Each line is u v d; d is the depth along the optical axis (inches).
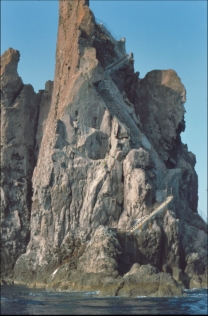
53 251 4731.8
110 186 4702.3
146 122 5649.6
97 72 5142.7
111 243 4274.1
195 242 4827.8
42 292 4183.1
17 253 5270.7
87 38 5383.9
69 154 4849.9
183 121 5728.3
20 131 5541.3
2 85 5551.2
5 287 4680.1
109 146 4938.5
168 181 4968.0
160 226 4549.7
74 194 4763.8
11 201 5393.7
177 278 4458.7
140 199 4640.8
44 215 4827.8
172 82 5718.5
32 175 5526.6
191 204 5600.4
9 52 5625.0
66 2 5713.6
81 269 4276.6
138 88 5757.9
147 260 4461.1
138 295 3826.3
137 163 4763.8
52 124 5152.6
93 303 3538.4
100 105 5036.9
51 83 5831.7
